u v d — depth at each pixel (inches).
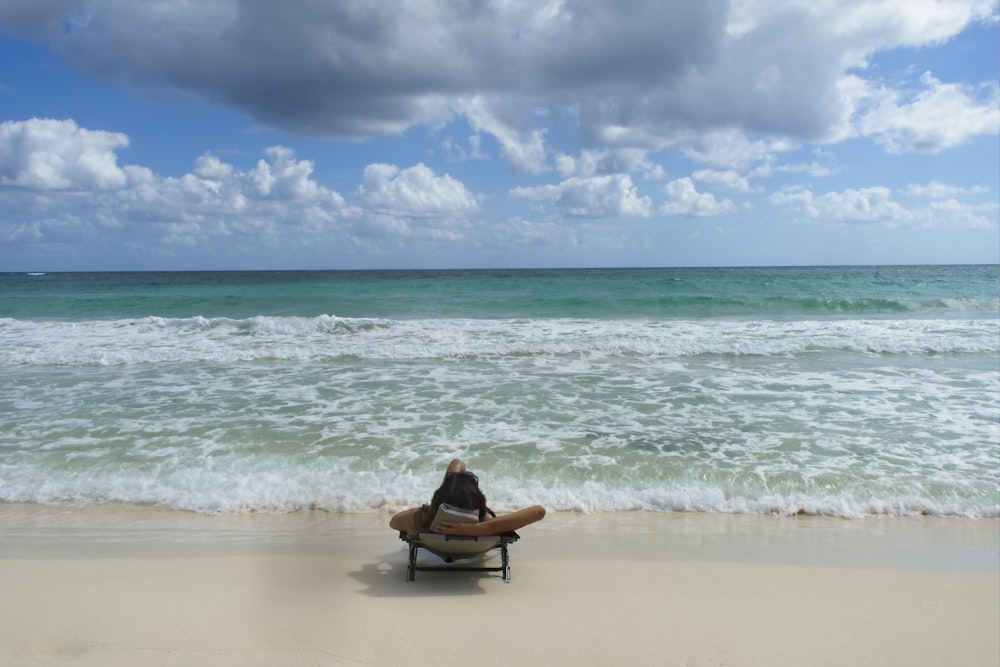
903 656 147.0
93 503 258.1
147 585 179.5
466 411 382.6
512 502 259.6
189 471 284.0
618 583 187.5
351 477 279.1
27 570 190.9
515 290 1243.2
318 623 154.3
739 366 521.7
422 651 140.3
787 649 148.1
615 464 296.0
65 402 399.5
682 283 1464.1
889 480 281.1
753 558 212.4
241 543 219.6
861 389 443.5
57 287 1445.6
